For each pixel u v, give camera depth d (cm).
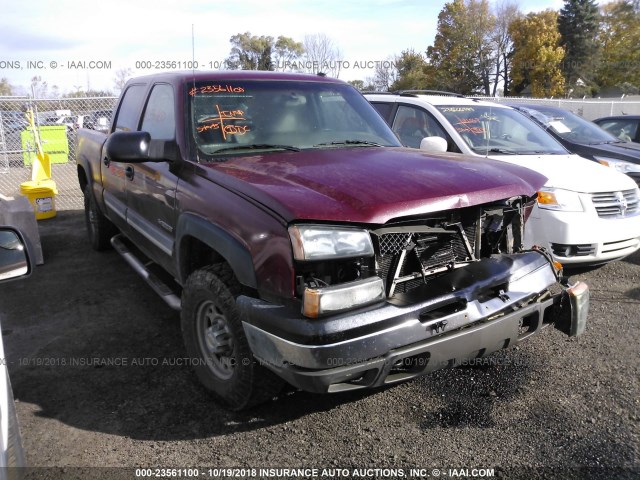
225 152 357
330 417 319
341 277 271
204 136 361
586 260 521
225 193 303
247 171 317
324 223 258
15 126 1449
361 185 283
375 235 271
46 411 326
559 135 802
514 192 312
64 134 1469
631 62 4912
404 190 281
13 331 441
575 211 514
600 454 283
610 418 315
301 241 252
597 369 372
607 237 517
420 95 693
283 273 260
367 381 263
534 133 662
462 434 302
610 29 5128
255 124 380
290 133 385
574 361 385
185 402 336
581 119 874
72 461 281
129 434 304
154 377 366
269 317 262
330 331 246
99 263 625
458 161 346
